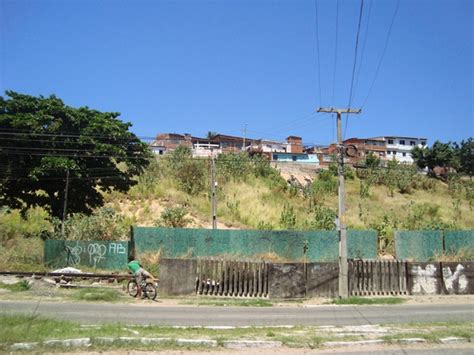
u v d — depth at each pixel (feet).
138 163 114.83
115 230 102.17
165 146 290.76
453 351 34.24
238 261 73.10
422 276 78.54
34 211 128.16
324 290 73.72
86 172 107.55
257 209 139.33
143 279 67.92
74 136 105.19
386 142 354.13
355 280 76.64
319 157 293.84
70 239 98.32
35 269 87.71
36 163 103.09
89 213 113.19
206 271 72.74
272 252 97.14
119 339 31.91
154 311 54.08
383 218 139.64
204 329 38.99
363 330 40.42
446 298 74.74
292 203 159.94
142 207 132.36
